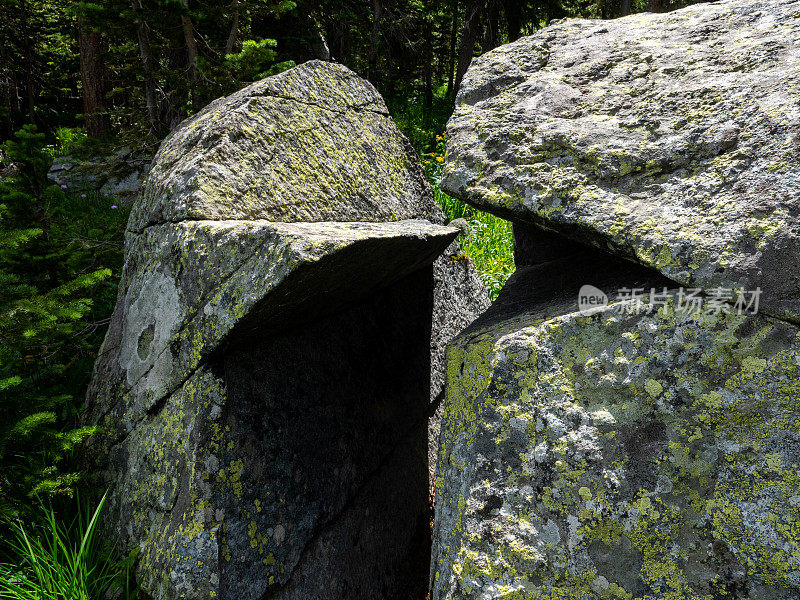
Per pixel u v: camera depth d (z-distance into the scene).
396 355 3.34
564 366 1.75
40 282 3.34
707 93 1.90
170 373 2.31
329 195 2.86
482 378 1.88
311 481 2.52
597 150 1.90
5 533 2.46
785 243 1.54
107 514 2.46
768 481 1.45
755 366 1.53
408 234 2.54
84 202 7.70
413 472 3.33
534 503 1.62
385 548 2.96
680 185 1.77
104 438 2.63
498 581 1.56
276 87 2.84
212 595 2.01
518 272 2.58
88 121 11.91
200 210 2.33
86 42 11.75
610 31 2.39
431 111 13.14
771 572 1.39
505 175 2.00
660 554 1.49
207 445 2.12
